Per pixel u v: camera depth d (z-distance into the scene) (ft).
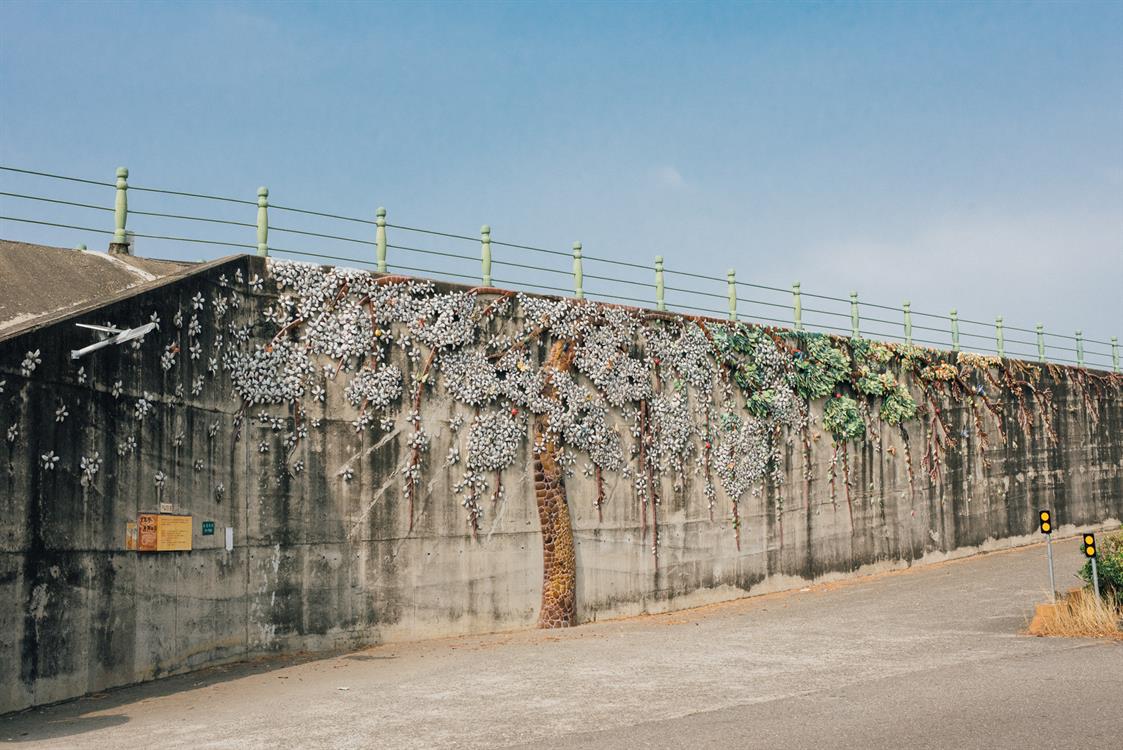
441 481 63.82
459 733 35.35
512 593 66.69
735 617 70.23
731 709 38.29
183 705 43.01
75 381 44.91
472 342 66.03
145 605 48.47
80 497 44.98
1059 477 114.32
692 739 33.65
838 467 90.07
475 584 64.90
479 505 65.51
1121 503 122.93
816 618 66.44
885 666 47.24
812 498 87.45
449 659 54.08
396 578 61.31
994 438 106.73
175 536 50.26
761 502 83.46
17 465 41.91
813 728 34.88
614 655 53.36
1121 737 33.19
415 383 63.00
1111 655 48.19
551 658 52.95
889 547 93.76
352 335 60.34
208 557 52.37
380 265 62.90
